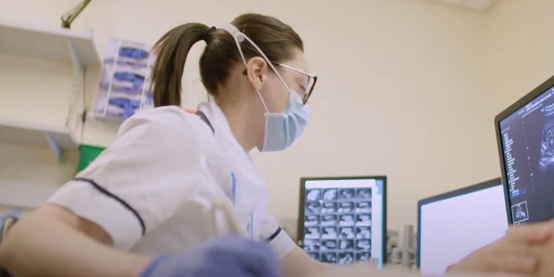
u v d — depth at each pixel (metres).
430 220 1.76
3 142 2.00
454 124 2.48
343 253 1.89
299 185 2.14
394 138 2.40
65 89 2.10
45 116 2.05
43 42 2.00
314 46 2.48
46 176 2.01
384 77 2.50
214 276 0.29
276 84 1.06
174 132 0.71
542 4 2.27
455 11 2.70
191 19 2.34
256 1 2.46
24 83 2.07
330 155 2.32
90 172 0.63
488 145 2.48
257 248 0.32
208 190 0.76
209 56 1.07
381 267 0.31
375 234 1.89
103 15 2.23
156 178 0.66
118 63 2.17
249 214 0.94
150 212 0.63
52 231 0.51
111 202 0.60
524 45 2.36
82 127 2.09
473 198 1.53
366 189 1.96
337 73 2.46
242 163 0.93
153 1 2.33
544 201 0.93
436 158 2.41
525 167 1.01
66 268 0.46
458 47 2.64
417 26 2.63
